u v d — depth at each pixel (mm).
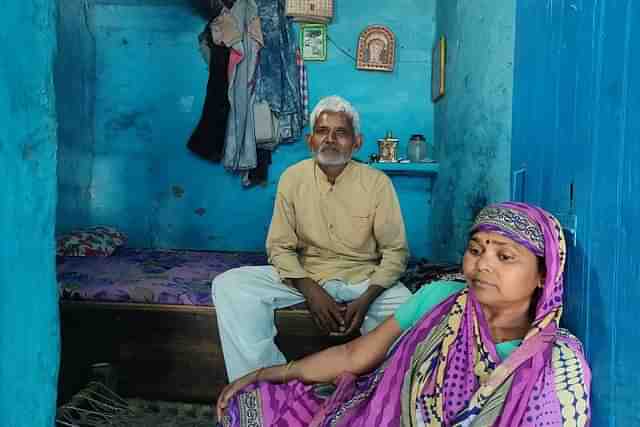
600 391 1219
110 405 2592
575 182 1363
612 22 1167
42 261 1207
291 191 2518
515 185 1907
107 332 2732
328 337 2572
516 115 1901
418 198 4340
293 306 2576
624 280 1105
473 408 1192
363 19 4320
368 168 2521
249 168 4234
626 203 1102
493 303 1254
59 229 4078
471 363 1264
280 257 2479
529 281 1233
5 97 1058
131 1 4363
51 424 1270
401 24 4309
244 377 1658
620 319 1125
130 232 4531
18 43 1098
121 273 3098
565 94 1436
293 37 4242
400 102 4355
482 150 2795
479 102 2859
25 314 1144
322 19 4203
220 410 1620
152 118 4449
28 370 1159
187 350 2707
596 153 1238
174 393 2719
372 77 4352
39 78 1177
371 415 1397
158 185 4492
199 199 4477
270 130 4164
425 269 2861
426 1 4281
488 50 2703
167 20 4371
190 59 4395
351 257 2566
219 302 2439
